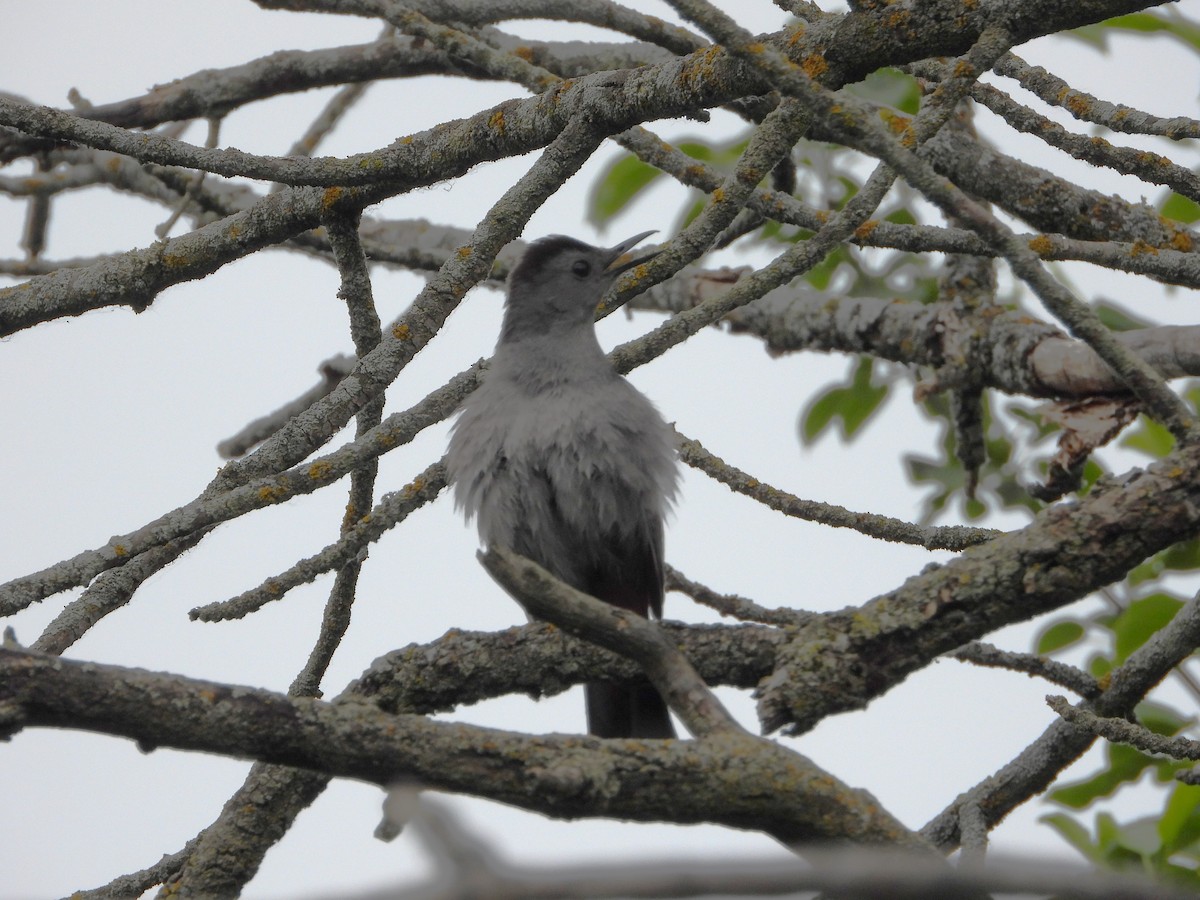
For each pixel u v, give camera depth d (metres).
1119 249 8.98
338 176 8.72
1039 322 12.27
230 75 13.30
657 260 9.30
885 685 6.67
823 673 6.64
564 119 8.41
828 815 5.68
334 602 8.46
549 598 6.12
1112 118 8.59
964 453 12.91
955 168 11.27
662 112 8.18
